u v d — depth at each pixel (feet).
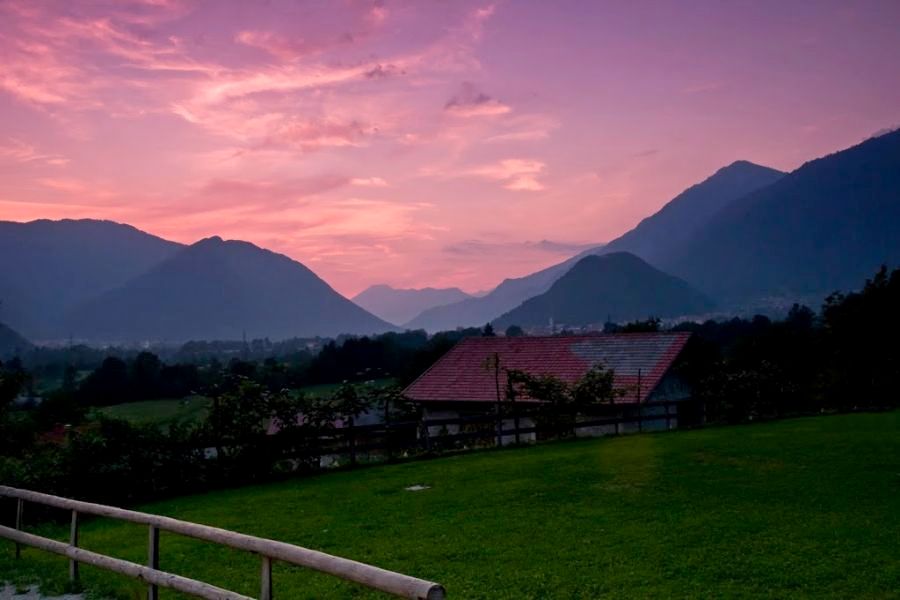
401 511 46.24
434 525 41.86
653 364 112.57
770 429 86.12
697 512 42.65
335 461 72.49
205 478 60.85
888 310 132.26
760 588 29.60
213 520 46.24
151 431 58.39
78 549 31.94
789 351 142.31
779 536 36.88
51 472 51.78
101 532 46.01
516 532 39.47
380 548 37.22
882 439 71.05
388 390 74.43
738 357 144.36
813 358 139.74
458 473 60.80
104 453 55.31
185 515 48.60
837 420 96.12
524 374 90.53
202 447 60.85
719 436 79.30
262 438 63.57
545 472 58.70
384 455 74.90
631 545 36.06
